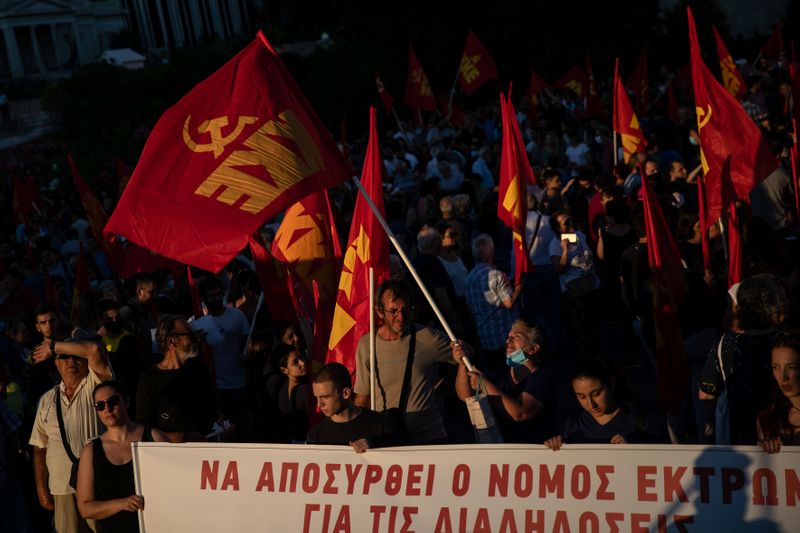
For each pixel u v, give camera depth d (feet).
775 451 15.44
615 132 45.39
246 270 31.76
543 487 16.53
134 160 123.54
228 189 18.51
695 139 51.11
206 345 25.45
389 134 94.07
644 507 16.03
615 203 32.40
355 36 148.46
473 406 18.17
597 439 17.37
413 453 17.16
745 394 17.70
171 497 17.95
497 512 16.69
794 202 32.89
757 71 93.30
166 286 38.32
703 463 15.81
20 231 66.85
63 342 20.63
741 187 27.07
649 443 16.99
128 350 25.62
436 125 93.91
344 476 17.42
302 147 19.25
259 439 27.07
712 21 144.05
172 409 21.25
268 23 209.46
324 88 122.31
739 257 22.85
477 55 79.71
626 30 139.95
